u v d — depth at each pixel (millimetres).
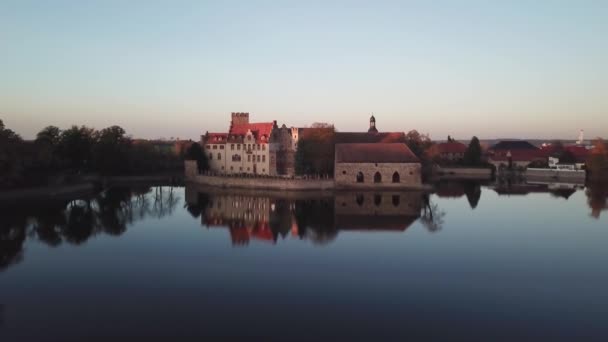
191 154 140875
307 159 127562
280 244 53156
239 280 39469
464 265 44250
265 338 28219
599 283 39031
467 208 81812
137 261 45875
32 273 41875
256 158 135000
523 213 76062
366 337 28453
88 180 123875
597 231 60875
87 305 33656
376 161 113375
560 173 153500
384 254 48344
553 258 47094
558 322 30891
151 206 86938
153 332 29031
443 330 29531
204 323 30391
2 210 81125
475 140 184375
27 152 98938
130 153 146625
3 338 28203
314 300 34625
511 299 35094
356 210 79875
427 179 143750
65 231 62031
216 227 64688
